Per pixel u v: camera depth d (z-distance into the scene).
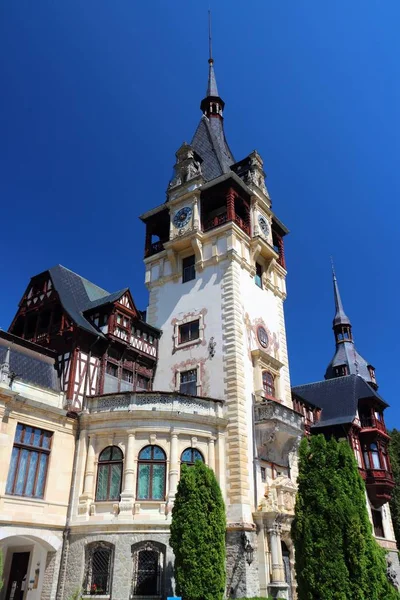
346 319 61.09
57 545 22.28
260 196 35.69
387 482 40.09
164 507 22.47
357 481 19.14
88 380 25.97
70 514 22.92
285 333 34.47
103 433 24.12
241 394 26.91
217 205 35.78
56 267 30.94
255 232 33.81
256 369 29.06
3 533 20.36
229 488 24.47
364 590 16.69
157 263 34.94
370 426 42.19
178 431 24.23
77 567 21.67
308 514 18.42
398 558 40.09
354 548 17.28
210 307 30.22
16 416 22.09
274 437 26.80
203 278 31.53
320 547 17.52
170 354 30.67
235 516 23.69
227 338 28.52
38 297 29.27
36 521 21.55
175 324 31.44
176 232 33.72
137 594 20.92
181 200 34.62
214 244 31.94
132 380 29.05
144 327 30.64
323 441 19.92
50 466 22.95
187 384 29.02
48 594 21.42
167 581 20.98
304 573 17.50
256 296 32.34
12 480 21.36
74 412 24.61
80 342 26.23
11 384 22.28
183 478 20.69
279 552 23.70
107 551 21.86
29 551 24.06
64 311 27.12
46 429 23.30
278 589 22.70
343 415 42.41
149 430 23.92
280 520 24.69
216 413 26.11
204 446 24.88
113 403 24.75
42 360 25.80
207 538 19.64
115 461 23.55
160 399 24.89
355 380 45.31
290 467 29.02
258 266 34.28
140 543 21.72
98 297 32.53
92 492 23.14
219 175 36.62
